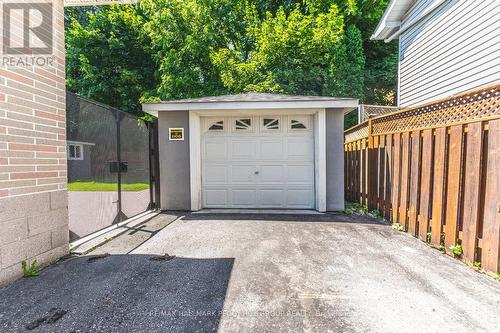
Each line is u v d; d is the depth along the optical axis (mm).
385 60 15023
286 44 12055
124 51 14812
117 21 14523
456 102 3275
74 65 14008
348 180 7035
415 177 3957
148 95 13258
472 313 2078
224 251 3398
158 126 5805
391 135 4691
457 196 3139
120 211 4738
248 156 5930
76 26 14031
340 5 13953
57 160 3139
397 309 2133
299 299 2281
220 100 5410
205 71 13312
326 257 3186
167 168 5793
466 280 2609
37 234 2836
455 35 6125
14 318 2029
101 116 4375
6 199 2500
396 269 2854
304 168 5859
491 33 5164
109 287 2490
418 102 7613
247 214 5449
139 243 3725
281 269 2861
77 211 4934
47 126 2994
